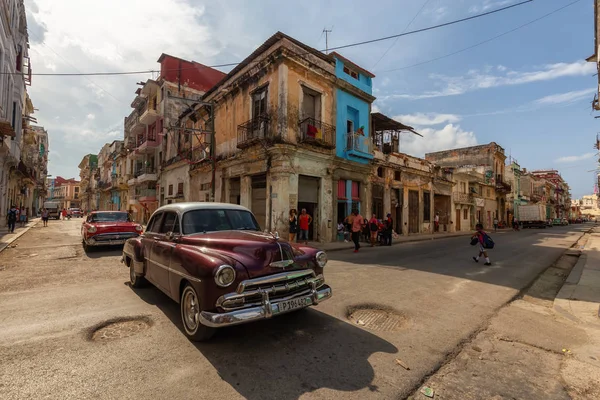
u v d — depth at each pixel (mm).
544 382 2939
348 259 10258
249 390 2668
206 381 2799
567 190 95312
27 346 3457
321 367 3084
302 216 13570
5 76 15086
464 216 32000
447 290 6227
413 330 4125
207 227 4652
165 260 4414
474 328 4246
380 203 20391
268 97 14859
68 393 2590
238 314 3195
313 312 4707
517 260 10625
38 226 24562
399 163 22266
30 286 6082
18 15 17688
